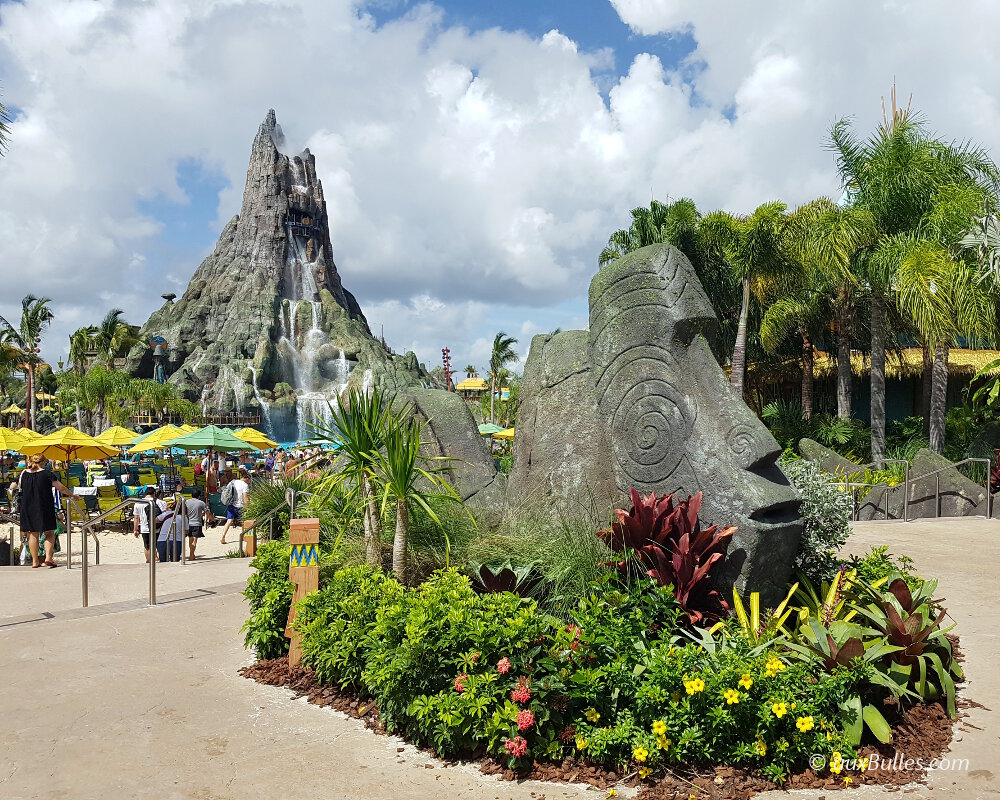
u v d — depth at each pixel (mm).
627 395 6824
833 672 4367
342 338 124438
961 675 5285
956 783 3945
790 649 4719
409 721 4500
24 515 11164
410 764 4211
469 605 4668
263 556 6336
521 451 8141
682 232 24234
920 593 5555
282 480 13547
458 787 3945
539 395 8023
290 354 116562
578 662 4297
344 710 4980
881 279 19781
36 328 50469
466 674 4289
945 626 6742
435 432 9141
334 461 9062
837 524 6625
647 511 5812
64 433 20234
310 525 5723
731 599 5816
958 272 17188
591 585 5441
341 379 117375
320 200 143875
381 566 6484
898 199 20094
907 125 20500
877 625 5266
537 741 4156
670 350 6582
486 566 5891
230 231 140500
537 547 6355
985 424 20047
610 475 7004
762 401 30406
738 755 4020
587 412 7406
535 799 3814
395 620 4652
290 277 135875
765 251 22344
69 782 4020
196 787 3959
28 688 5449
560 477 7457
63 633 6879
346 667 5094
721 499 5961
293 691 5359
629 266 6945
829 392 30203
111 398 55000
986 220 16219
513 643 4305
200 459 33812
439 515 7156
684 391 6434
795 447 23641
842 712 4211
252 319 120062
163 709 5043
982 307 17094
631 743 4051
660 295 6680
